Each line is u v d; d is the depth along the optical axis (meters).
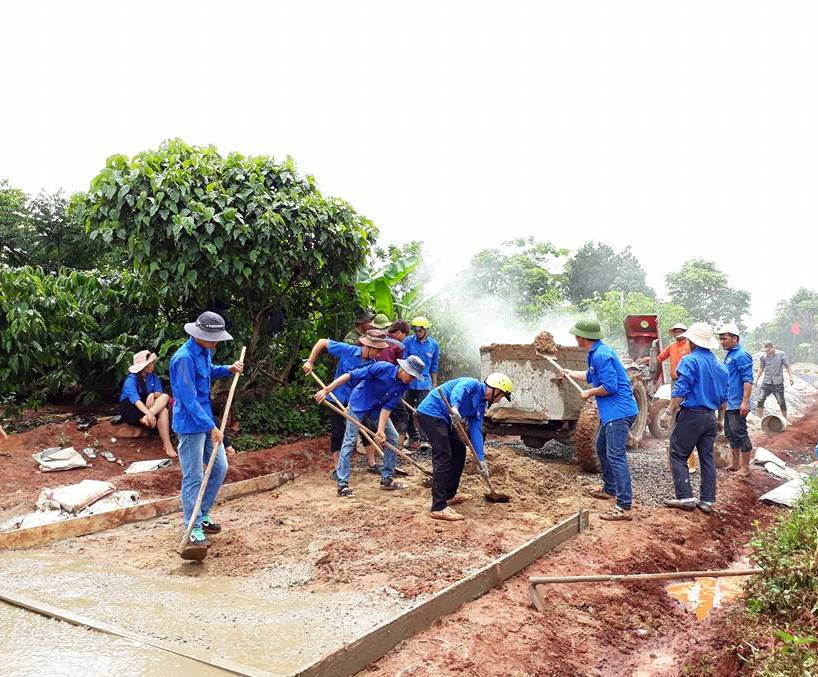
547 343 8.09
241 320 9.05
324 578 4.65
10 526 5.91
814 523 4.59
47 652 3.35
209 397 5.63
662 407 10.70
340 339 10.13
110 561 5.01
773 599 4.20
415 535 5.56
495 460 7.95
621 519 6.26
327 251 8.98
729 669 3.88
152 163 8.03
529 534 5.65
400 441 8.30
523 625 4.05
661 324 23.58
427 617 3.89
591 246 43.19
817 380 22.48
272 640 3.60
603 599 4.64
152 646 3.44
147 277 8.24
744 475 8.69
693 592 5.20
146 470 7.44
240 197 8.08
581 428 7.86
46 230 13.28
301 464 8.46
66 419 9.12
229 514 6.41
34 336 8.12
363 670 3.40
